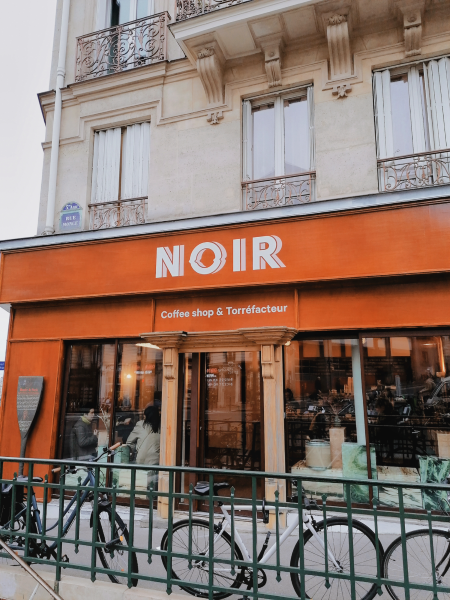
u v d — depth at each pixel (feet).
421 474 17.70
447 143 19.65
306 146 22.26
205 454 19.56
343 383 19.21
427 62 20.57
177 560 12.44
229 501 10.23
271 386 17.66
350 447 18.86
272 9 20.26
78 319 22.74
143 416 21.25
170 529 10.48
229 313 20.25
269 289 19.76
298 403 19.71
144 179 24.94
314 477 9.70
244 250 19.88
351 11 20.27
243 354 19.65
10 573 11.60
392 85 21.21
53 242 23.24
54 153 26.04
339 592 11.41
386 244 17.78
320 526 10.91
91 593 10.70
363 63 21.17
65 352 23.07
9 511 13.50
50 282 22.85
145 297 21.70
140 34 26.22
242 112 23.44
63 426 22.27
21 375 23.07
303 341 19.86
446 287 17.46
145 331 21.45
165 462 18.74
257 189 22.49
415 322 17.70
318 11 20.29
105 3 27.91
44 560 11.42
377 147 20.74
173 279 20.84
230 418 19.45
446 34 19.95
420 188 17.71
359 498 18.38
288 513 15.93
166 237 21.24
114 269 21.88
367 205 18.13
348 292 18.76
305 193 21.54
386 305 18.19
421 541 10.78
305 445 19.36
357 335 19.11
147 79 25.02
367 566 11.38
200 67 22.62
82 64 26.96
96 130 26.48
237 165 22.70
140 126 25.58
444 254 16.93
